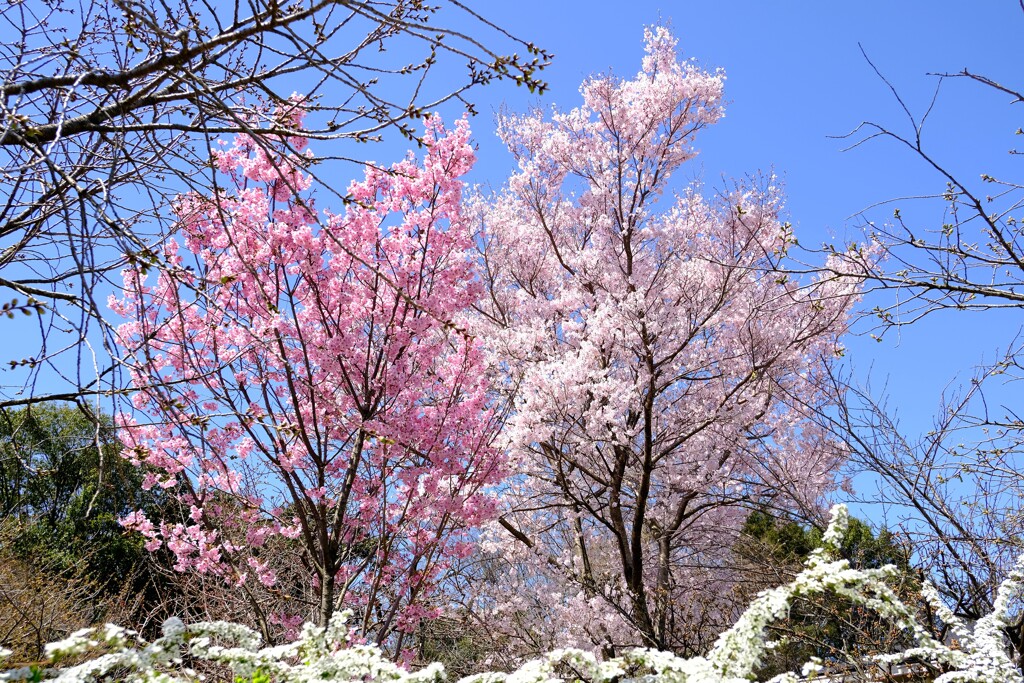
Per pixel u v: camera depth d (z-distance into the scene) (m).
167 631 3.10
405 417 6.24
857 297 10.14
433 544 6.40
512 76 3.30
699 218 11.52
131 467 5.69
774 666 7.46
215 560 6.07
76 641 2.76
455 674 10.41
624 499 12.11
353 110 3.37
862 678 5.75
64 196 3.08
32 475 4.22
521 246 12.66
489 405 7.23
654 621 10.48
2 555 10.16
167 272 3.45
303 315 6.31
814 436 10.55
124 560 11.81
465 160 6.14
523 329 10.85
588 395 10.07
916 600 6.10
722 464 11.40
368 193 6.11
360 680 4.11
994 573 6.16
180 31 2.90
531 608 11.52
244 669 3.28
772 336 10.52
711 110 10.90
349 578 6.06
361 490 6.46
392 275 6.18
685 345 10.22
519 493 11.66
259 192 5.55
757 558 10.76
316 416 5.97
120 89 3.08
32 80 2.95
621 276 11.11
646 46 11.26
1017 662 4.92
